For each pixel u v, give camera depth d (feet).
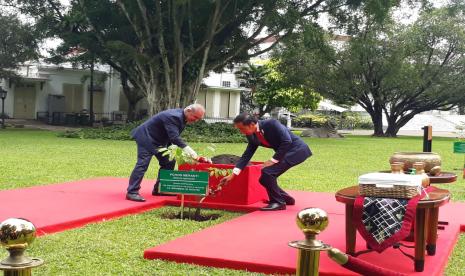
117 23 82.69
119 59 80.23
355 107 180.86
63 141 67.00
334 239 16.93
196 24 78.84
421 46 112.27
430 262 14.51
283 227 18.43
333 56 103.40
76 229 18.31
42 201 22.31
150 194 25.00
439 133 155.12
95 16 81.25
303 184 32.04
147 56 77.46
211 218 20.94
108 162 42.34
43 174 33.12
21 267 7.13
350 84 112.47
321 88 114.42
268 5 75.51
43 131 90.53
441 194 14.76
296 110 131.75
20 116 121.19
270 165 21.66
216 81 134.10
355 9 79.56
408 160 18.65
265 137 21.59
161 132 23.62
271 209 21.68
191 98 82.17
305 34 76.18
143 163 23.32
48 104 118.62
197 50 79.20
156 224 19.51
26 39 92.38
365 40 98.68
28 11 87.04
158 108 80.69
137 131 23.89
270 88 126.21
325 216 8.79
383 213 13.29
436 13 112.98
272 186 21.75
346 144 78.95
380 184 13.64
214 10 75.66
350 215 14.38
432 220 15.11
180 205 23.18
